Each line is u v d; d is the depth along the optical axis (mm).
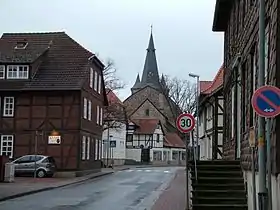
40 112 44906
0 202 22391
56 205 21172
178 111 65625
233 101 22359
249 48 17344
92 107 49938
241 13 20531
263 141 11203
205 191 17922
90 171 49094
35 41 48906
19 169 41312
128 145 95562
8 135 45125
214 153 37531
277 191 11719
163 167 77438
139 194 26953
